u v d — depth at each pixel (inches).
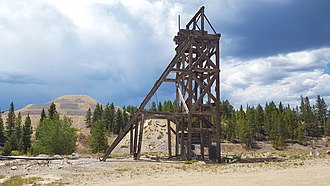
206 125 1291.8
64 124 2375.7
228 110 5733.3
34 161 1129.4
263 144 4458.7
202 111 1233.4
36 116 7485.2
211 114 1233.4
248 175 720.3
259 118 5093.5
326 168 807.7
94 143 2886.3
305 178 649.0
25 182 690.2
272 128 4768.7
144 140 2431.1
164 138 2485.2
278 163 967.6
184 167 919.0
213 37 1277.1
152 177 732.7
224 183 610.9
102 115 5398.6
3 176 797.2
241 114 5103.3
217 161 1189.7
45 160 1181.7
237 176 708.0
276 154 1491.1
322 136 5285.4
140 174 792.9
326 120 5733.3
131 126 1321.4
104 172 845.8
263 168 857.5
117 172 839.7
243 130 4291.3
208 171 826.2
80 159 1207.6
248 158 1263.5
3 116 7327.8
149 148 2292.1
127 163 1043.9
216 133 1220.5
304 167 850.1
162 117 1263.5
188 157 1175.6
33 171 878.4
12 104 5236.2
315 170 771.4
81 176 775.1
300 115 5984.3
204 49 1311.5
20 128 4239.7
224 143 4315.9
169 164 1015.6
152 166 960.3
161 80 1243.8
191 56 1256.8
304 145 4576.8
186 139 1286.9
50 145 2315.5
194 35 1256.8
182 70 1248.8
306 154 1391.5
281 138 4365.2
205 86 1280.8
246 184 593.6
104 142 2906.0
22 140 3801.7
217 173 778.8
